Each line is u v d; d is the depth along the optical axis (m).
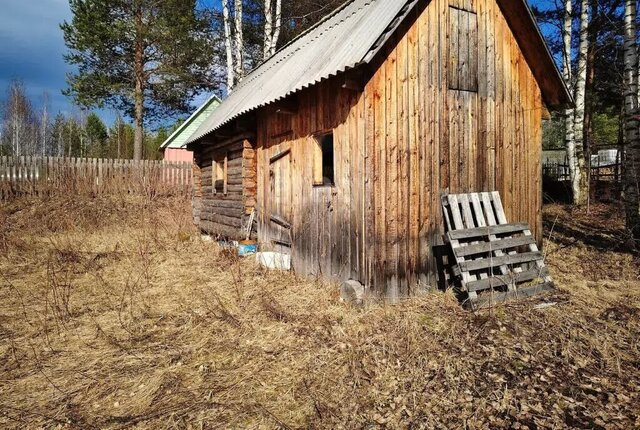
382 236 4.93
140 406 2.97
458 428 2.69
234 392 3.14
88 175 15.41
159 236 10.53
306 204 6.21
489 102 6.11
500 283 5.09
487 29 6.07
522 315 4.49
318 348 3.84
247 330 4.28
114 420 2.80
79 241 9.73
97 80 18.95
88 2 17.88
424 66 5.36
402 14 4.88
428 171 5.39
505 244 5.48
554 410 2.84
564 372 3.34
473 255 5.68
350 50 4.96
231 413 2.86
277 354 3.76
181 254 8.49
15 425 2.77
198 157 12.17
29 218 12.39
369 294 4.86
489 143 6.10
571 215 11.52
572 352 3.65
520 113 6.54
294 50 8.52
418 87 5.30
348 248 5.22
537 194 6.80
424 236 5.35
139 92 19.95
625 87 7.63
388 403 2.99
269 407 2.94
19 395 3.16
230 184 9.16
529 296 5.20
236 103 9.60
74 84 18.80
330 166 7.51
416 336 3.99
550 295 5.23
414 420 2.78
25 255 8.27
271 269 6.68
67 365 3.65
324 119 5.68
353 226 5.12
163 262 7.75
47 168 14.69
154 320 4.71
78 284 6.33
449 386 3.17
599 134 28.89
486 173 6.05
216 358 3.70
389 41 5.00
